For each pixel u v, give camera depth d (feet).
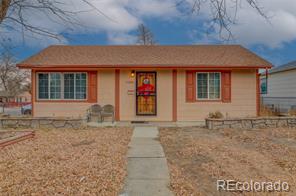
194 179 15.26
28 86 117.70
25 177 14.44
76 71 40.96
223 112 40.98
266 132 30.99
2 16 15.74
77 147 22.29
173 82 41.37
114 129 33.37
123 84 41.50
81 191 12.84
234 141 25.77
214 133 30.68
